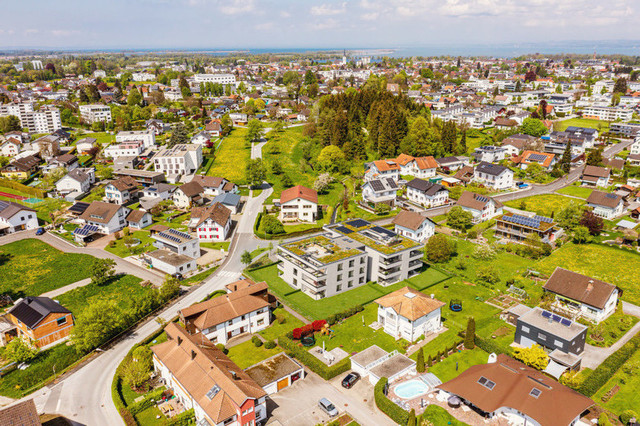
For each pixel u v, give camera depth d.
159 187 154.38
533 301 89.62
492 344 75.94
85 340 74.94
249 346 79.19
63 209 145.88
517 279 102.69
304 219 139.50
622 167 185.75
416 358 75.44
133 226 135.12
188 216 142.75
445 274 106.56
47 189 163.38
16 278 103.75
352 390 68.56
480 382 63.91
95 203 136.12
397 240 105.00
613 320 86.69
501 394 61.47
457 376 68.69
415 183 159.25
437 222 139.75
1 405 65.56
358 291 98.44
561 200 158.38
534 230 122.75
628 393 66.88
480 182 175.25
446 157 197.12
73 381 70.62
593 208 144.00
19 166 177.75
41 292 98.56
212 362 63.69
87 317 76.75
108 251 118.62
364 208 151.12
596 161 186.88
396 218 125.50
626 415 60.22
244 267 110.12
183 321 79.38
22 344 74.88
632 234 122.62
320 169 189.00
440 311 84.38
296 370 70.25
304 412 63.75
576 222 130.38
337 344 79.56
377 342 80.12
